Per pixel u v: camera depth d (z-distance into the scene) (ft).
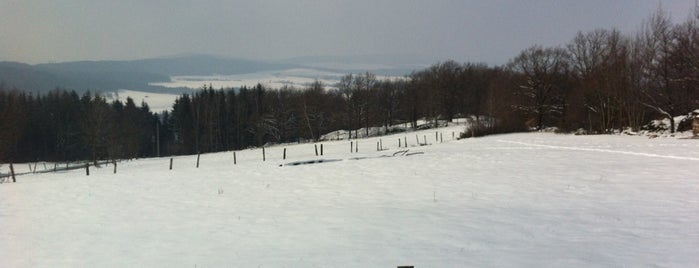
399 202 47.50
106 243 36.86
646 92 165.58
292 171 81.10
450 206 43.98
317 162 101.65
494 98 235.81
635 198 43.73
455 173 67.41
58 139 298.97
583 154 85.05
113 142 244.01
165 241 36.55
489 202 45.03
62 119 305.12
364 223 38.68
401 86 350.23
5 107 215.72
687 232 31.91
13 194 65.36
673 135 125.29
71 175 127.34
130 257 32.81
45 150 302.45
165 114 390.63
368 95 317.01
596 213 38.40
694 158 71.61
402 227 36.70
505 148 108.17
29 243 37.83
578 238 31.42
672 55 151.64
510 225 35.68
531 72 232.12
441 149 116.06
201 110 337.93
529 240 31.48
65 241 38.06
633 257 27.12
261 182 68.64
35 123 297.74
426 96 326.24
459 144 134.92
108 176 87.71
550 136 152.76
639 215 37.11
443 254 29.37
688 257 26.81
